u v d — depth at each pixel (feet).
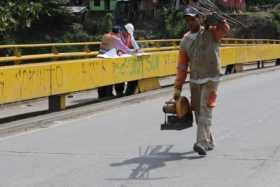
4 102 41.09
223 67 85.81
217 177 25.72
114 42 55.93
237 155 29.94
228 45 94.53
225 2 229.86
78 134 37.19
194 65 29.19
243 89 63.05
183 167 27.68
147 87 61.31
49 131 38.83
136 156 30.25
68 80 47.78
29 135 37.42
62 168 28.04
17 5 113.80
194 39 29.07
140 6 279.69
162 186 24.48
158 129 38.40
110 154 30.86
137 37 260.01
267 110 46.32
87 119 44.01
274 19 232.12
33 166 28.60
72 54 55.31
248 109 47.03
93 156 30.48
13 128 39.14
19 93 42.50
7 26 110.83
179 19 256.73
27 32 198.70
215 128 38.01
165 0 275.59
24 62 80.74
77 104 52.42
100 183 25.17
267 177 25.59
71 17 229.45
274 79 76.43
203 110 29.37
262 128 37.86
